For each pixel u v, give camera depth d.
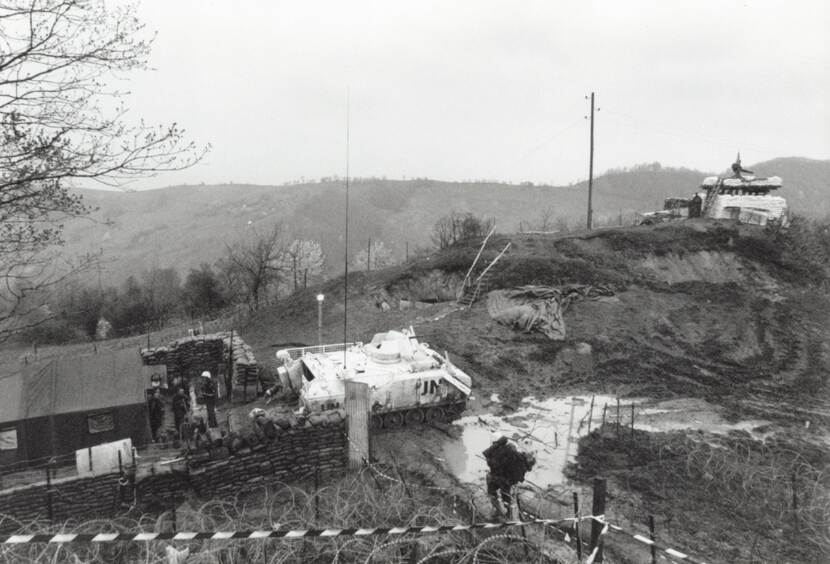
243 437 11.19
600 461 13.64
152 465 10.73
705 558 9.66
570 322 24.52
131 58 6.90
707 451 14.17
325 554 8.32
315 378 15.22
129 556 8.48
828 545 10.12
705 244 33.62
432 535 8.80
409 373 15.55
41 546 8.51
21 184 6.51
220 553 8.14
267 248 43.38
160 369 17.50
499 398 18.09
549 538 9.29
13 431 13.02
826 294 30.94
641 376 20.23
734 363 22.03
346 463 12.08
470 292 27.41
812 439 15.46
